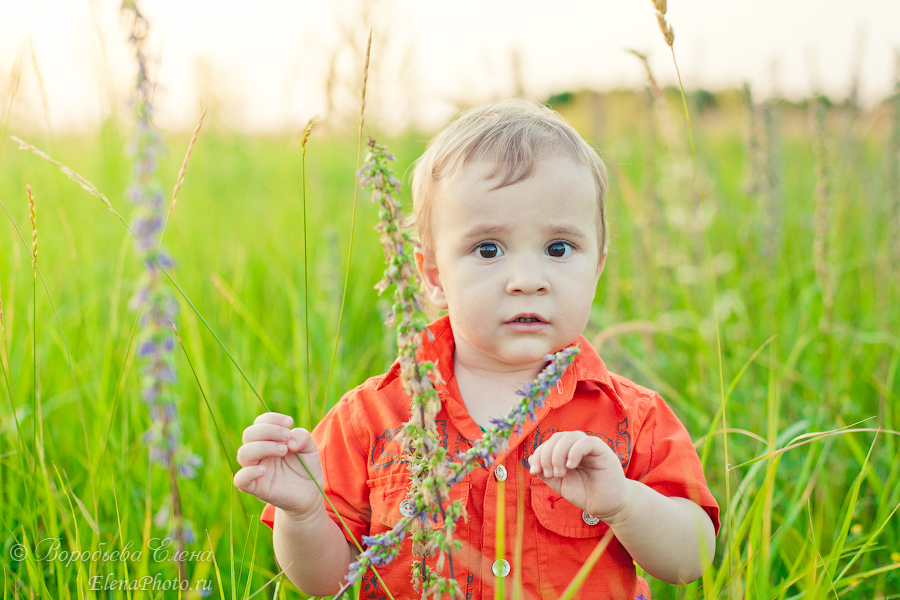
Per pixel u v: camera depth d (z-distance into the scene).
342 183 6.63
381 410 2.00
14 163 5.28
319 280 4.11
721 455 2.84
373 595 1.90
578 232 1.84
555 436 1.59
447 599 1.42
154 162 0.95
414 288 1.27
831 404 2.95
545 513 1.83
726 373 3.46
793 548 2.34
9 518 2.30
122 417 2.86
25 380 2.92
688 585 1.89
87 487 2.51
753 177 3.75
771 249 3.74
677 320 4.02
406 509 1.87
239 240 4.87
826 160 3.05
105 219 4.31
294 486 1.67
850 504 1.89
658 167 5.58
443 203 1.90
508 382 1.96
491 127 1.92
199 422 2.94
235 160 6.48
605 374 1.99
